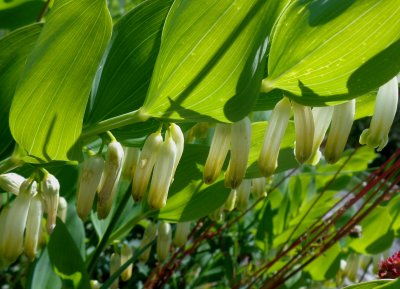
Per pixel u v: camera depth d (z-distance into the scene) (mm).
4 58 243
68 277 283
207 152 291
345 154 511
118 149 232
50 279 295
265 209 426
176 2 211
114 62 252
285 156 292
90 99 252
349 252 460
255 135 276
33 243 234
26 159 232
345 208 360
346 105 235
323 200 472
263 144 235
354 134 1110
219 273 449
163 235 314
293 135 286
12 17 331
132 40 251
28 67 206
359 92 223
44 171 237
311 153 233
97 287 321
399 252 331
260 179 308
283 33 219
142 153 232
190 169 294
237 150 235
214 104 222
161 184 232
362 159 506
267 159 234
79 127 221
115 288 321
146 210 313
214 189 299
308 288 458
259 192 309
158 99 224
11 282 390
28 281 287
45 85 212
